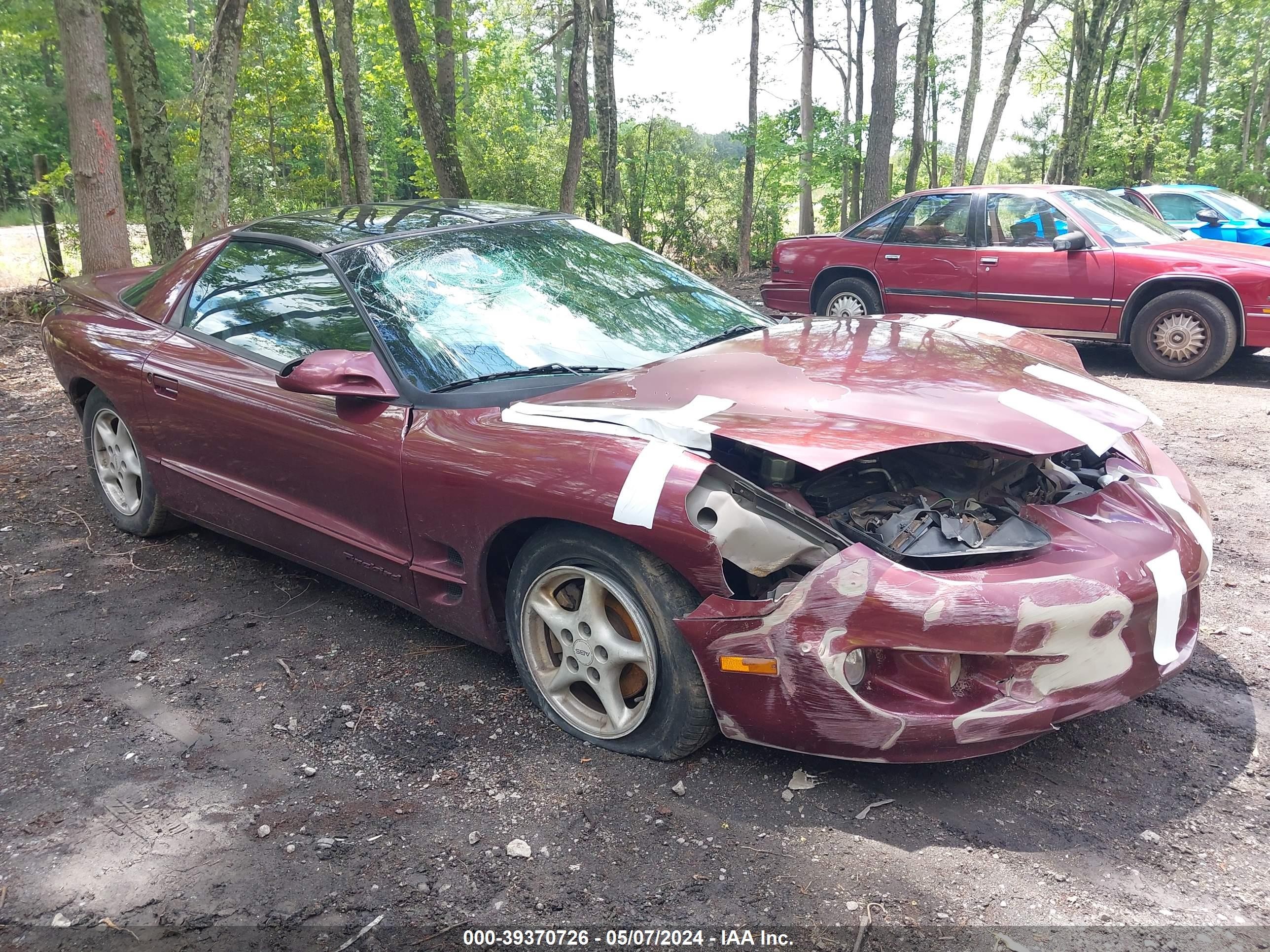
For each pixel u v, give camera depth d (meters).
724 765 2.55
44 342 4.69
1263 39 33.16
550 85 46.44
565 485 2.49
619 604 2.57
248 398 3.43
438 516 2.86
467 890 2.13
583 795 2.46
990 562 2.27
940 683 2.19
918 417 2.42
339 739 2.77
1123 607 2.26
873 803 2.38
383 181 30.59
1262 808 2.33
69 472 5.49
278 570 4.07
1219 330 7.45
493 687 3.04
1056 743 2.64
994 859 2.17
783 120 20.34
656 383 2.76
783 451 2.25
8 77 29.59
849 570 2.19
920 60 21.94
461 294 3.23
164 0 12.07
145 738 2.82
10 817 2.46
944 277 8.75
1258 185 31.56
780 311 10.15
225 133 9.41
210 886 2.18
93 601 3.81
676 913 2.03
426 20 14.50
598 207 18.30
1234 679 2.97
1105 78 31.89
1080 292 8.02
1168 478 2.84
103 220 9.45
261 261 3.66
